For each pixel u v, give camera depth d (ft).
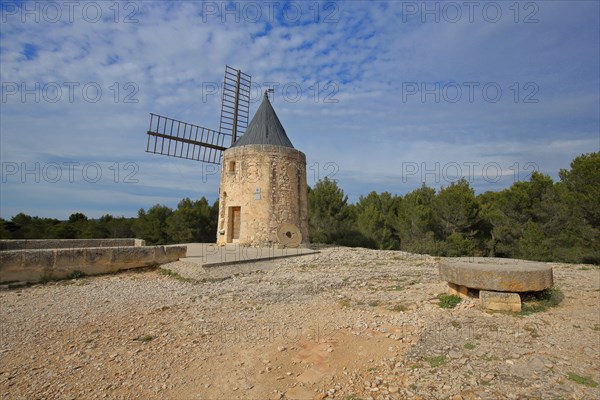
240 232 63.87
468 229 91.81
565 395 13.05
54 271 36.22
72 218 143.84
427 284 33.42
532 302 24.22
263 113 73.26
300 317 24.13
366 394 13.93
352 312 24.95
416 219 90.48
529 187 81.20
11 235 110.83
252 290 31.58
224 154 71.05
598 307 24.31
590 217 61.87
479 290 24.62
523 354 16.60
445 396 13.42
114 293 31.09
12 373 16.10
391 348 18.01
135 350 18.58
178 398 14.05
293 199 66.23
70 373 16.10
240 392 14.46
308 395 14.07
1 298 29.55
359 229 92.94
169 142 75.66
